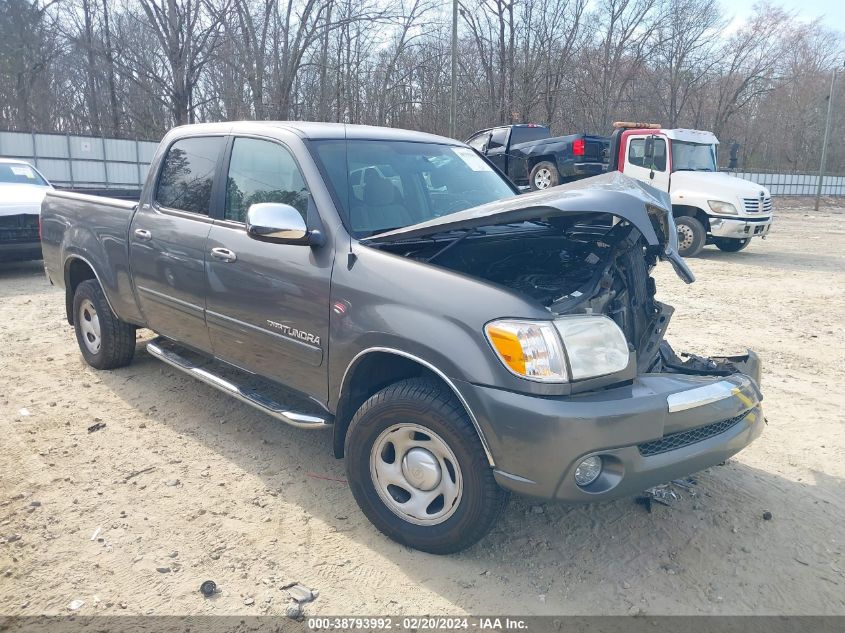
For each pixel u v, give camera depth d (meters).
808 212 32.47
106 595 2.83
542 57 33.81
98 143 27.67
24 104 34.78
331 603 2.80
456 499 2.93
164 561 3.05
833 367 5.96
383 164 3.96
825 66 54.72
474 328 2.78
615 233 3.68
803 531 3.38
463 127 32.72
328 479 3.82
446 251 3.39
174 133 4.69
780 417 4.82
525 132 18.17
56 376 5.40
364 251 3.25
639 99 40.94
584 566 3.06
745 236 13.23
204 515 3.43
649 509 3.50
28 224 9.34
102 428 4.44
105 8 31.58
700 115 47.91
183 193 4.44
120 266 4.86
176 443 4.24
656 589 2.92
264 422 4.56
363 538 3.25
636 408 2.70
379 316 3.05
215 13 23.73
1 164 10.89
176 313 4.39
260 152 3.97
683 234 13.49
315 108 25.89
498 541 3.24
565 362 2.66
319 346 3.36
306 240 3.33
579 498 2.71
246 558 3.08
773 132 55.19
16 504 3.50
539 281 3.48
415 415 2.94
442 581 2.94
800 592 2.93
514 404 2.66
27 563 3.02
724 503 3.62
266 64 23.80
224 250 3.89
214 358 4.25
